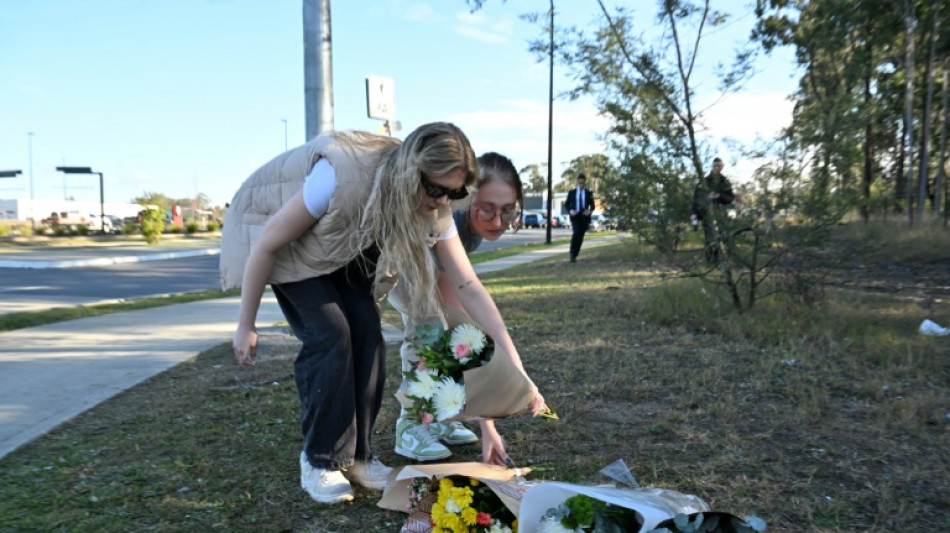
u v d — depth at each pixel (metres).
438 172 2.08
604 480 2.46
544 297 7.51
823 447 2.88
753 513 2.29
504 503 1.94
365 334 2.53
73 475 2.69
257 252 2.33
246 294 2.38
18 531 2.21
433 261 2.41
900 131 19.95
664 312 5.82
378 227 2.24
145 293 11.21
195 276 14.94
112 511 2.37
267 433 3.19
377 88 6.62
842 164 5.28
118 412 3.55
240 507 2.41
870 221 9.12
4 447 2.99
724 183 5.62
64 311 7.72
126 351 5.22
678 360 4.41
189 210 67.88
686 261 6.11
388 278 2.55
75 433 3.22
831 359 4.32
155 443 3.06
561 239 32.03
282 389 3.98
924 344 4.48
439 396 2.13
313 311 2.39
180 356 5.02
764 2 6.74
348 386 2.45
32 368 4.59
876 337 4.69
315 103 6.13
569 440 3.04
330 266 2.38
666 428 3.15
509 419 3.37
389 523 2.30
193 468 2.77
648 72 5.57
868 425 3.12
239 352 2.40
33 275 14.87
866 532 2.16
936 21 16.09
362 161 2.26
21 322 6.79
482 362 2.15
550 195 25.70
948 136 20.66
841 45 6.70
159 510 2.38
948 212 15.71
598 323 5.80
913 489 2.46
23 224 40.19
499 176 2.64
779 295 5.95
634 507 1.66
